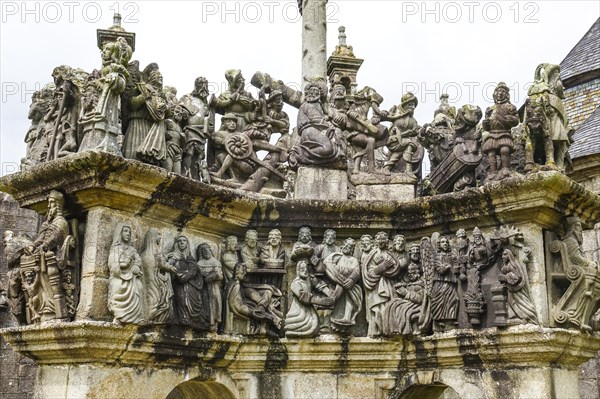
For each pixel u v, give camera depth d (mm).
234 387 8930
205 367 8648
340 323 8938
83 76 8461
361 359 9078
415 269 9188
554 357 8227
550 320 8453
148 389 8016
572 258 8656
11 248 8062
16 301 7988
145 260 7996
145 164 7883
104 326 7414
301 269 9070
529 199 8422
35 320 7766
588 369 12789
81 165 7555
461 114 9641
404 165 10180
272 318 8891
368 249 9297
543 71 8992
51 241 7645
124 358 7785
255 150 9703
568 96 17609
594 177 14109
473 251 8695
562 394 8344
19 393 13117
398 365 9180
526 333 8117
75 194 7875
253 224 9305
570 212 8852
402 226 9469
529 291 8406
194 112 9328
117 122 8078
